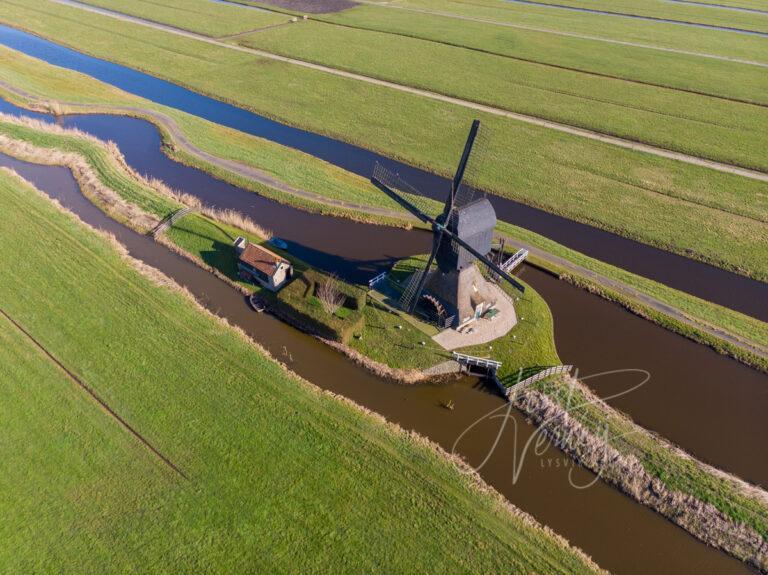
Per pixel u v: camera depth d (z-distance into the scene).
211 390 35.00
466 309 39.78
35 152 61.75
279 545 27.19
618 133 71.56
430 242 50.31
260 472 30.38
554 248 49.72
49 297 41.75
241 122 72.81
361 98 79.88
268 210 54.19
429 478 30.58
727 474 31.52
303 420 33.38
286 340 39.66
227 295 43.41
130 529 27.62
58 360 36.69
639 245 51.47
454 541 27.75
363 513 28.70
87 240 47.84
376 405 35.44
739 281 47.19
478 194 58.50
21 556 26.52
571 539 28.64
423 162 64.44
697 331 41.12
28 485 29.47
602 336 41.12
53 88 78.38
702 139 70.19
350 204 54.97
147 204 53.16
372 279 44.03
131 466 30.45
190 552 26.80
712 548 28.34
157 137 67.12
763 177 62.06
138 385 35.09
